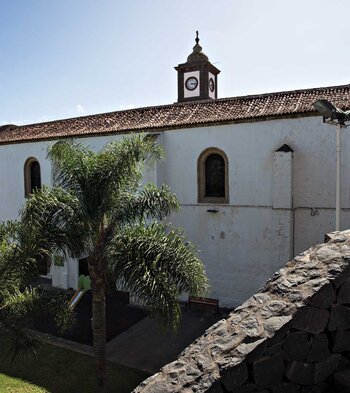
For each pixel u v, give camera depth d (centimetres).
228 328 315
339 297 314
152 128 1383
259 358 280
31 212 740
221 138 1293
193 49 2441
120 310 1353
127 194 827
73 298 1421
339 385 302
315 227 1170
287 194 1163
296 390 295
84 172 791
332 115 838
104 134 1474
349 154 1110
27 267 740
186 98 2453
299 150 1176
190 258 743
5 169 1870
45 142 1667
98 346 814
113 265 729
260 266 1252
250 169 1251
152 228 774
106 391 837
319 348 304
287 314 297
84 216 762
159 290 677
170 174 1395
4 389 841
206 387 267
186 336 1129
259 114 1216
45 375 907
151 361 984
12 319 722
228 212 1298
